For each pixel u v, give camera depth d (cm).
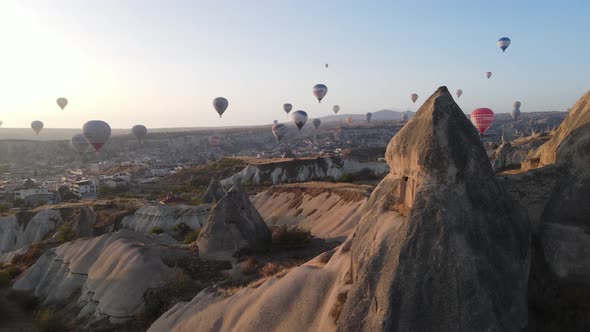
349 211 4147
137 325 2217
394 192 1510
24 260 4184
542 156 1680
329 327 1380
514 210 1294
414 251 1177
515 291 1153
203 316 1894
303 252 2981
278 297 1681
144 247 2838
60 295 2930
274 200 5788
